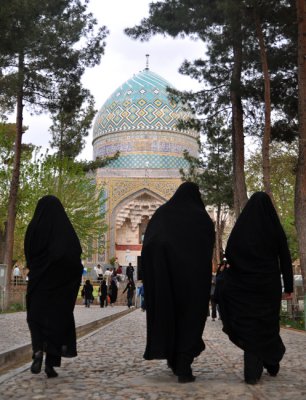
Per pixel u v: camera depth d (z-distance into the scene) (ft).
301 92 33.73
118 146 112.98
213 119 49.06
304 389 11.66
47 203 14.06
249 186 70.85
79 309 58.18
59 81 49.08
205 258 13.05
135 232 108.37
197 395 11.00
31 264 13.66
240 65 44.29
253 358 12.46
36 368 12.89
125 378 13.24
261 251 13.09
